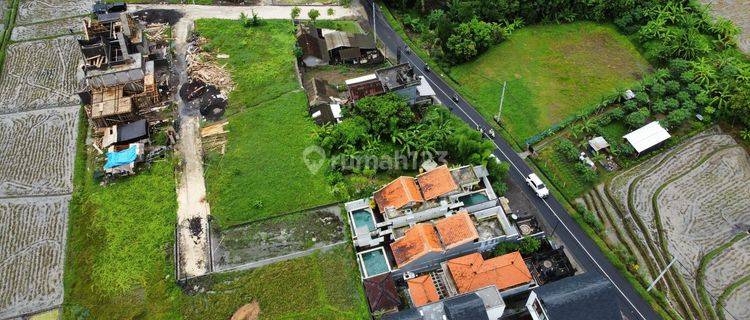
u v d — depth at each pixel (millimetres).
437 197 63375
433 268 60375
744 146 74625
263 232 64438
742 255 62469
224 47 88938
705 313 57750
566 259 60125
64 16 96500
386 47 91625
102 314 57375
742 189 69375
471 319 49656
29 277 60938
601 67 86938
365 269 59719
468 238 58250
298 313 57312
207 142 74375
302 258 61781
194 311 57438
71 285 59906
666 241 63906
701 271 60781
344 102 79875
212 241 63500
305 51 85625
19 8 98188
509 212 65312
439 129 71812
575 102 80938
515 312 55438
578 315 49938
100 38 83000
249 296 58500
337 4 100062
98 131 75250
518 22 93312
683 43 84938
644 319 57062
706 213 66750
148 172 70438
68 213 66938
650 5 93625
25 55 88750
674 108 77625
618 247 63500
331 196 67875
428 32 91500
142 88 80875
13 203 68125
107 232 64188
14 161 73000
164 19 94438
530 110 79812
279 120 77125
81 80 81188
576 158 72188
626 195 69125
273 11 97562
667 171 71750
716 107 77750
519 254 58312
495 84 84125
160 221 65250
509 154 73875
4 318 57531
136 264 61250
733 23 93375
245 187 68875
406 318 50750
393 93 75438
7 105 80625
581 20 96000
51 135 76188
